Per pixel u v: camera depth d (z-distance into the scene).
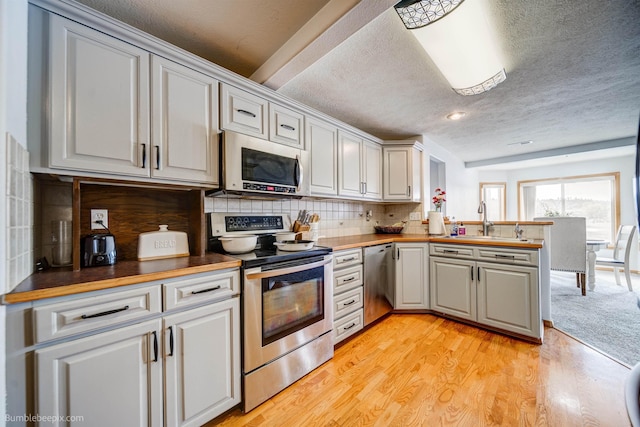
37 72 1.05
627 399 0.49
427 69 1.91
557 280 4.12
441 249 2.65
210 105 1.57
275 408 1.45
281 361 1.58
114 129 1.23
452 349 2.04
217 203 1.94
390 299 2.71
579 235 3.29
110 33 1.21
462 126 3.19
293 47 1.54
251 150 1.69
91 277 1.03
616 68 1.93
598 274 4.60
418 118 2.91
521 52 1.74
